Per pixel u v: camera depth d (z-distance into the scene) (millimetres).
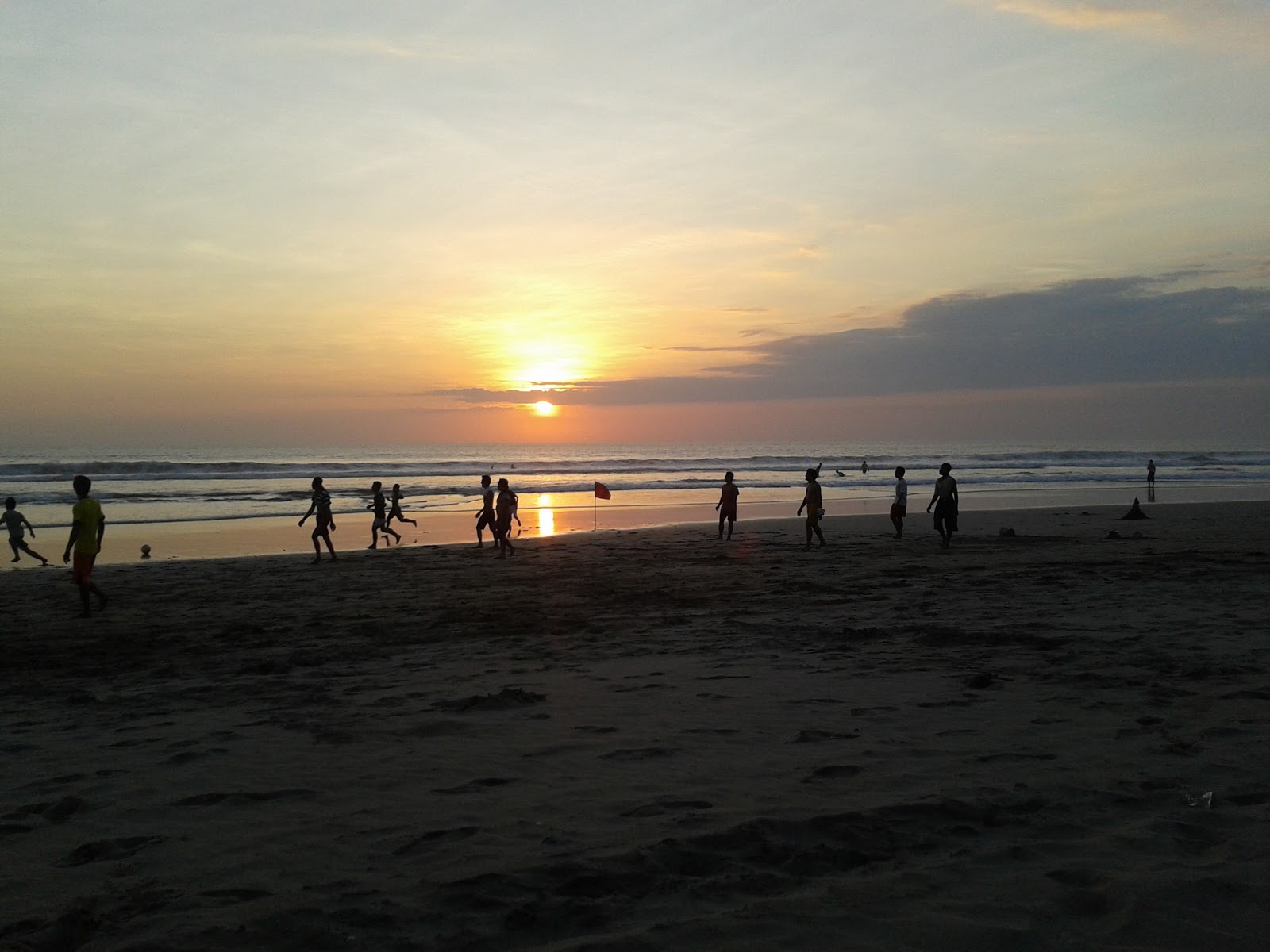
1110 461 94312
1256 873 3467
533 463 82062
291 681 8078
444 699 7121
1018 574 14695
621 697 7031
